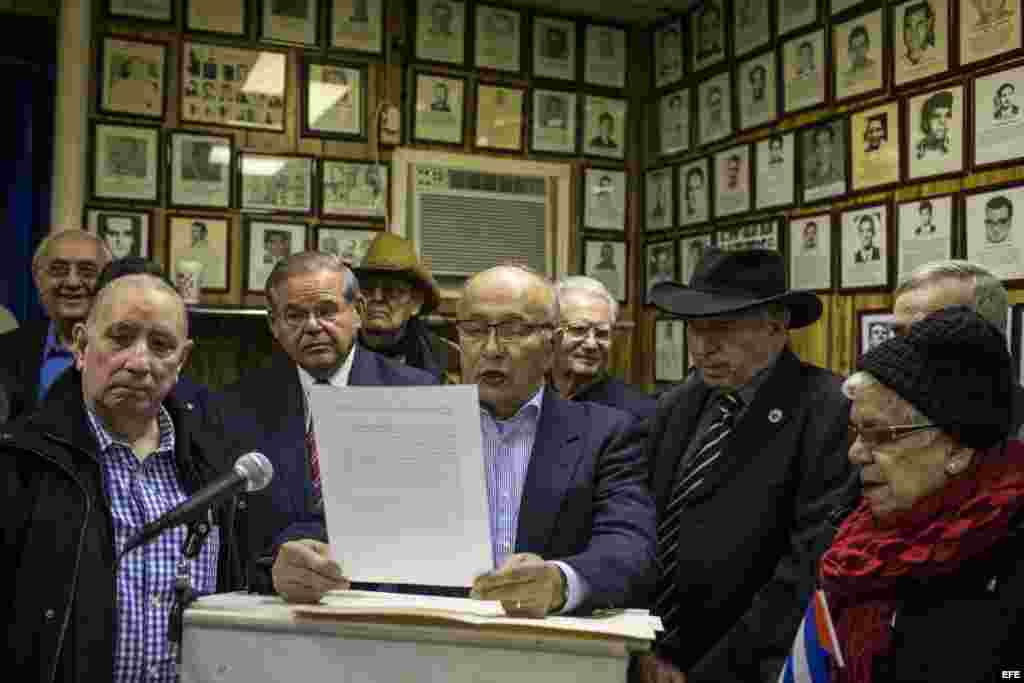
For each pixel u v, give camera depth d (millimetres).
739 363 2314
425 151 4637
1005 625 1245
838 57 3779
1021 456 1355
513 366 1781
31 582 1511
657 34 4922
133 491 1654
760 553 2172
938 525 1318
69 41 3932
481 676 1281
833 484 2129
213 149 4285
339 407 1452
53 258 2971
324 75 4473
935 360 1339
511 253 4777
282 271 2334
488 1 4762
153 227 4184
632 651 1342
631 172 5020
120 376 1559
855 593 1389
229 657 1360
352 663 1323
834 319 3770
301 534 1777
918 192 3410
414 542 1438
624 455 1838
